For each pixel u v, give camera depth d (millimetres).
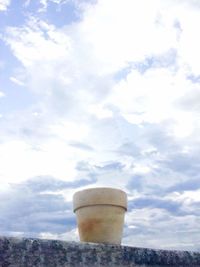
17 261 531
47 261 553
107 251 608
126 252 625
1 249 527
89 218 703
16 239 544
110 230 700
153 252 651
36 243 557
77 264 574
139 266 625
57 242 574
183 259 676
